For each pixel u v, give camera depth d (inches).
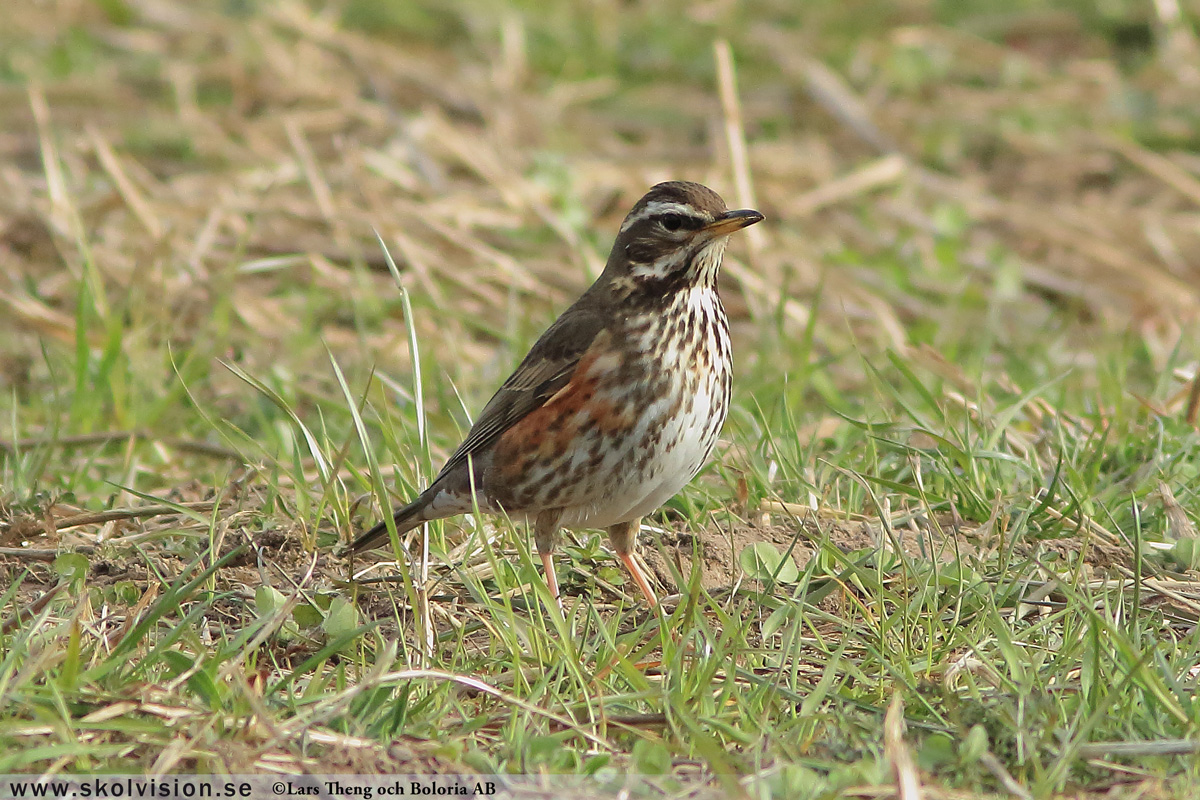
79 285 643.5
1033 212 869.2
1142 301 756.6
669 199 385.1
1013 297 764.0
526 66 1072.8
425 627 343.9
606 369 379.9
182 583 365.1
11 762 273.6
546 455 385.4
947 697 304.0
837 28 1160.8
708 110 1009.5
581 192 837.2
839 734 296.7
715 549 418.9
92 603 373.4
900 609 346.9
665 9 1190.3
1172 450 466.9
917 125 994.1
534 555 419.8
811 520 425.4
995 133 985.5
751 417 507.5
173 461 529.0
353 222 750.5
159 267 700.0
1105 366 608.4
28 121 915.4
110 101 956.6
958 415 526.0
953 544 400.5
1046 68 1100.5
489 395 592.7
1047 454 475.5
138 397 576.4
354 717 305.4
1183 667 326.6
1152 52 1114.7
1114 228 855.1
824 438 517.7
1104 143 968.9
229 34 1052.5
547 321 664.4
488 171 826.8
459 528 438.3
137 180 813.9
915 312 738.8
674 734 298.4
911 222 844.0
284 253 738.2
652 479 387.5
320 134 908.0
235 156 864.9
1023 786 280.7
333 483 419.5
